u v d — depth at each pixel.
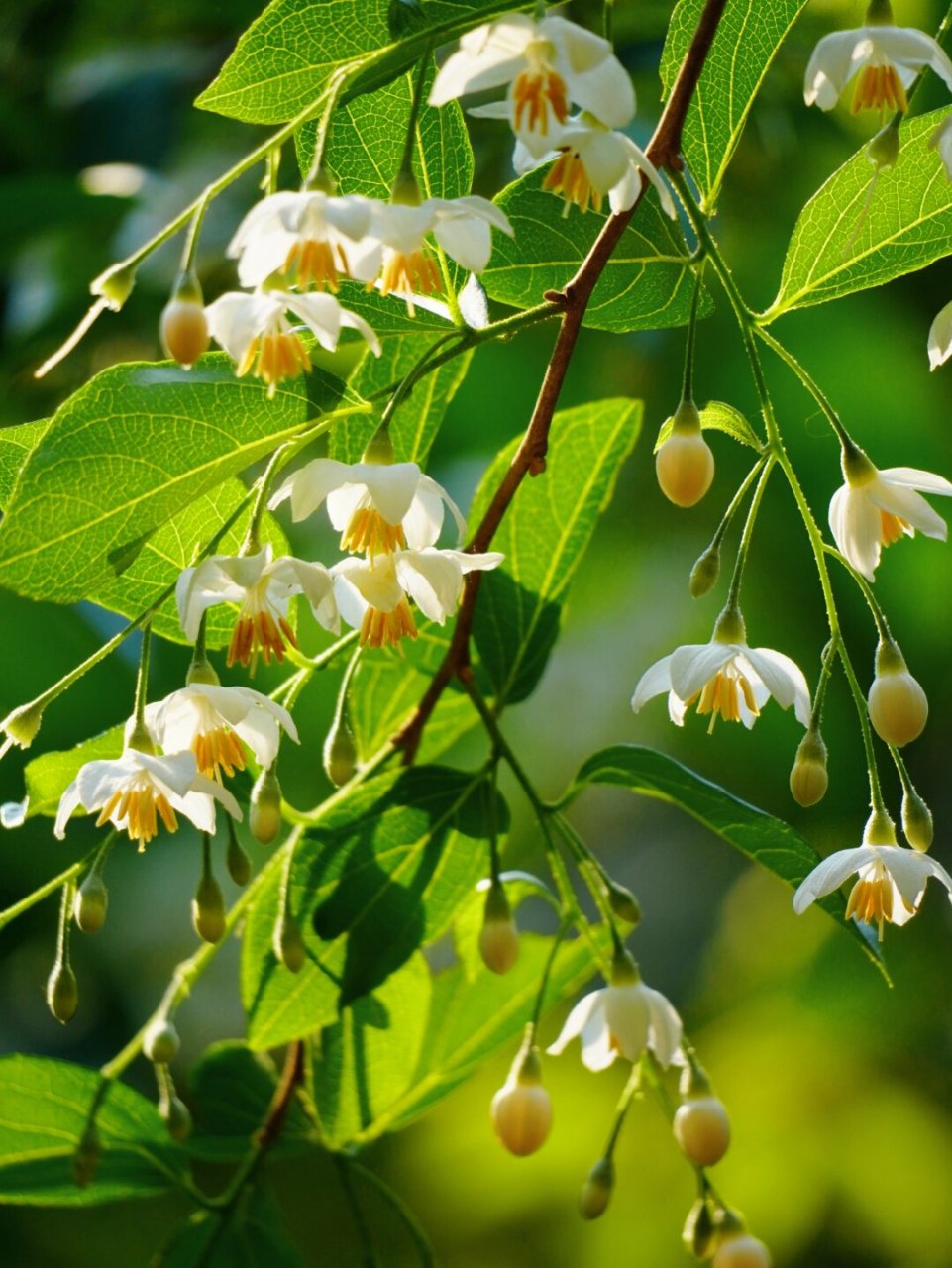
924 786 1.18
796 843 0.77
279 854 0.79
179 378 0.74
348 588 0.77
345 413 0.74
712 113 0.77
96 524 0.73
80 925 0.76
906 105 0.74
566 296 0.75
